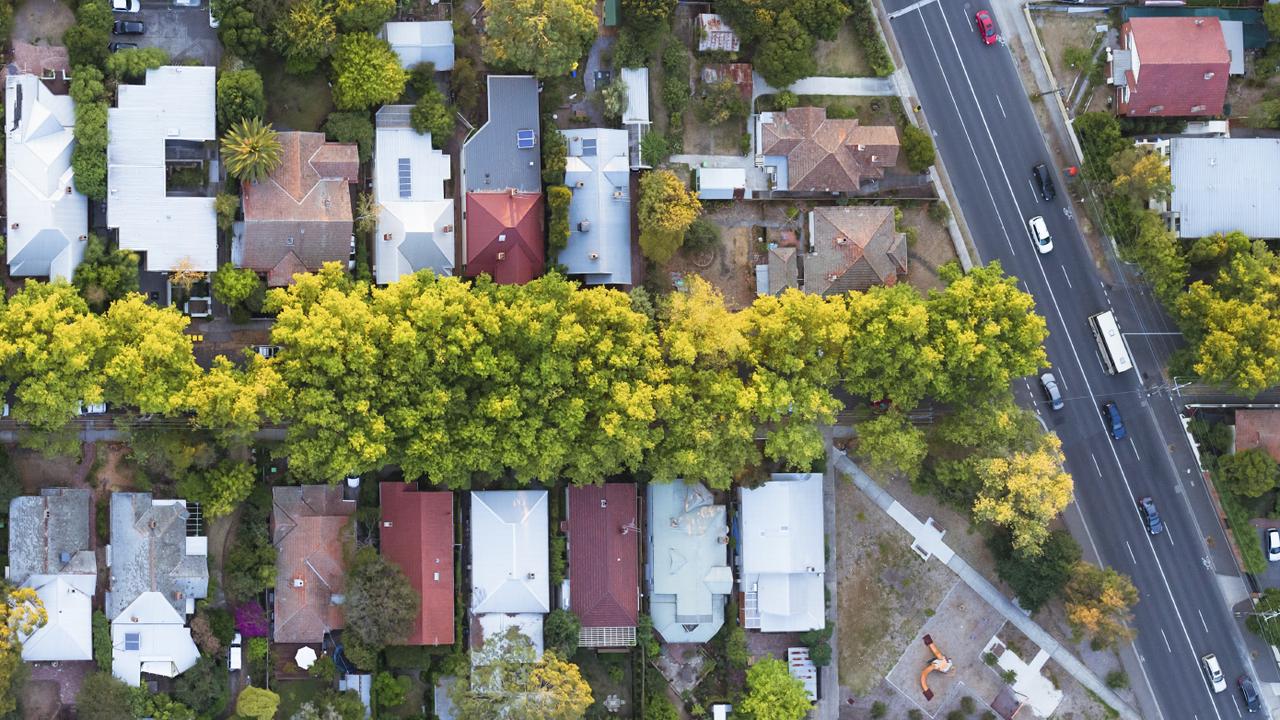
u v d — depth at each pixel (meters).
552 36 102.44
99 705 98.75
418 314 97.06
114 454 102.88
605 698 107.94
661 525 108.19
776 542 107.50
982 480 106.62
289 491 103.75
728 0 106.44
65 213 99.25
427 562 103.50
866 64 111.69
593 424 101.56
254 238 101.62
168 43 103.38
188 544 102.19
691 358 99.94
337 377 97.06
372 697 104.06
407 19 106.06
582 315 100.44
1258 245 108.88
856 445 111.44
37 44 101.50
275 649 104.38
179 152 101.81
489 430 99.31
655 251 105.50
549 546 107.25
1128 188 109.56
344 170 103.38
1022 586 110.00
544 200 106.38
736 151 110.31
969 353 102.38
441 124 104.31
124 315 94.62
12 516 100.56
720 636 109.94
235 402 95.25
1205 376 108.75
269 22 101.50
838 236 108.38
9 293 100.81
